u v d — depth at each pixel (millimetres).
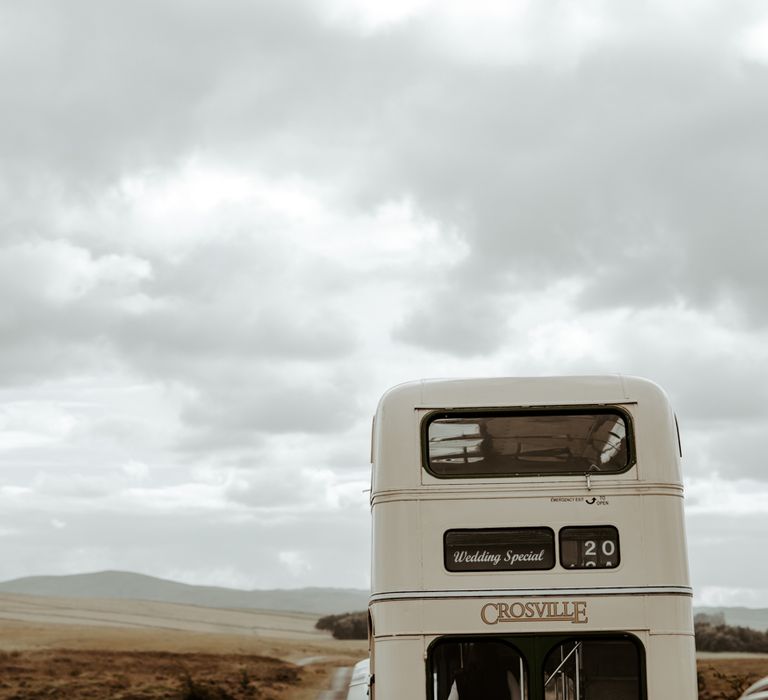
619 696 9859
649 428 10164
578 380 10398
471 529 10008
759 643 146875
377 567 10102
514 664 9961
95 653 143875
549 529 9969
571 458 10328
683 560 9930
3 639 154500
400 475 10156
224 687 103938
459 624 9891
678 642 9773
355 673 14453
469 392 10414
